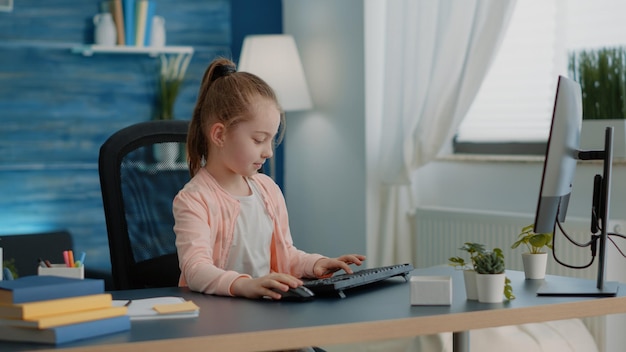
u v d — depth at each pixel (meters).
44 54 4.21
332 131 4.32
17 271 3.57
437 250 3.88
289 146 4.64
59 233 3.73
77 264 1.79
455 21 3.58
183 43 4.55
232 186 2.02
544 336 2.75
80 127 4.30
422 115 3.78
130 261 2.14
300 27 4.53
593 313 1.64
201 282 1.74
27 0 4.16
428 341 2.69
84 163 4.32
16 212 4.18
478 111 4.03
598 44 3.48
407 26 3.79
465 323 1.51
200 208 1.91
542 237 1.89
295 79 4.24
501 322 1.54
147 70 4.45
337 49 4.27
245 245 1.99
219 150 1.98
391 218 4.07
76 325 1.32
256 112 1.90
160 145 2.27
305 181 4.53
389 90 3.90
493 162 3.81
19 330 1.33
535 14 3.76
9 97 4.15
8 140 4.16
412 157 3.84
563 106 1.69
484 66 3.53
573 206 3.41
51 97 4.24
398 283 1.85
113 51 4.26
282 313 1.51
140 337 1.33
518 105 3.85
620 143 3.15
